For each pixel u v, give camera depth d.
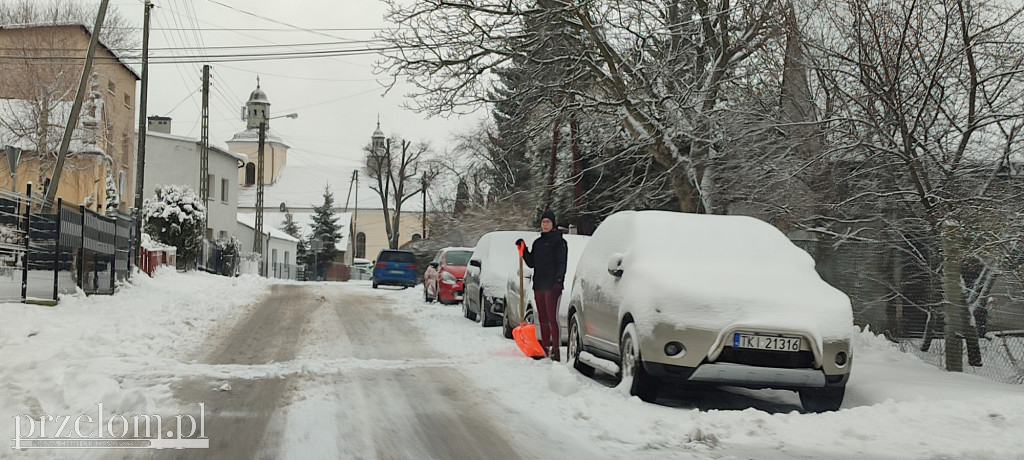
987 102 11.33
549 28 18.48
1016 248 9.57
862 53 11.36
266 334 13.66
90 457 5.63
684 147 18.78
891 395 8.30
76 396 7.39
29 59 34.06
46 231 15.36
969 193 11.24
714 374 7.46
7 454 5.61
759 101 14.83
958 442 6.38
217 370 9.36
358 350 11.70
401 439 6.25
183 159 51.78
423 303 22.97
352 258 86.56
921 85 11.23
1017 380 9.38
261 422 6.75
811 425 6.85
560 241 10.80
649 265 8.38
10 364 8.98
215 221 54.28
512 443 6.20
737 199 16.06
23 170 31.86
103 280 18.44
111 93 37.69
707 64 19.05
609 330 8.80
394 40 19.03
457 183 60.38
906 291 11.53
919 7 11.05
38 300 14.58
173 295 19.78
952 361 10.03
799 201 13.34
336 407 7.38
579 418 7.08
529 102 19.38
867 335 11.53
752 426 6.76
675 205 22.03
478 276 16.69
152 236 32.03
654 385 7.84
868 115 11.43
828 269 13.29
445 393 8.17
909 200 11.73
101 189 33.41
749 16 15.30
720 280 8.02
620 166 23.48
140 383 8.44
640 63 18.55
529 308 12.39
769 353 7.53
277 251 69.31
